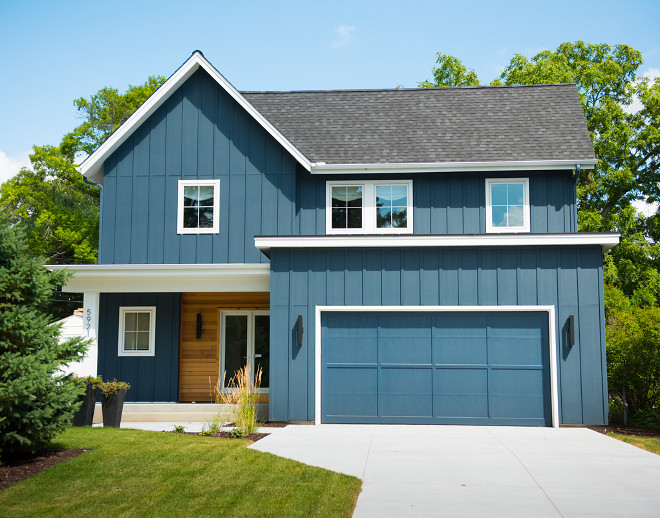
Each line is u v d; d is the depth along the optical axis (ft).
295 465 31.01
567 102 61.82
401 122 60.39
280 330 46.42
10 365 28.07
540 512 24.39
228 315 59.93
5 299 30.22
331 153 56.24
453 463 32.17
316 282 46.68
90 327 51.37
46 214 121.08
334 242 46.26
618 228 102.01
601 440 38.83
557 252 45.65
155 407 50.70
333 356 46.39
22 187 123.85
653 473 30.25
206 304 59.47
